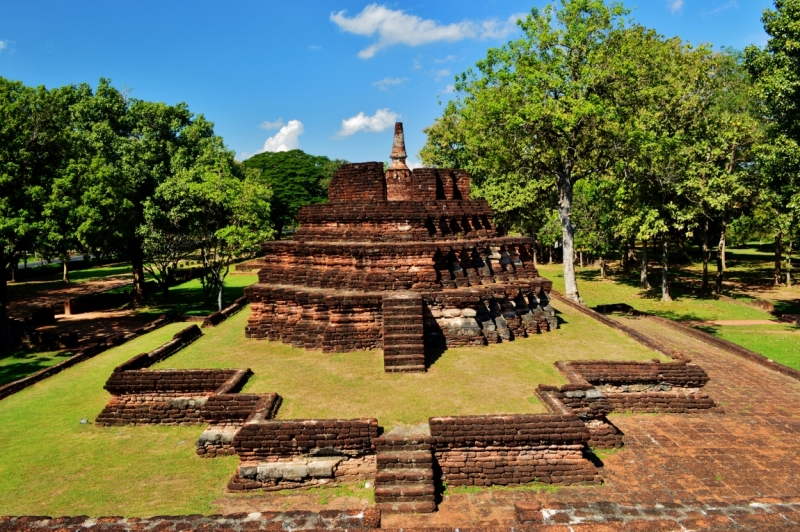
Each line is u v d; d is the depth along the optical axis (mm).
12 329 27156
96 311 37875
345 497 11000
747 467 12336
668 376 15414
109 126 35812
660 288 43688
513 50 28125
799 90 24094
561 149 29094
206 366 16219
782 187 27281
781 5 24609
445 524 10031
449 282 18484
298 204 80625
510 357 16812
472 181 50656
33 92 27250
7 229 24188
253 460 11539
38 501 10758
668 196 36094
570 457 11602
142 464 12359
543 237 50094
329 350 17156
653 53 29906
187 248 40781
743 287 43500
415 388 14172
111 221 28594
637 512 8820
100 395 16859
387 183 20922
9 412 15578
